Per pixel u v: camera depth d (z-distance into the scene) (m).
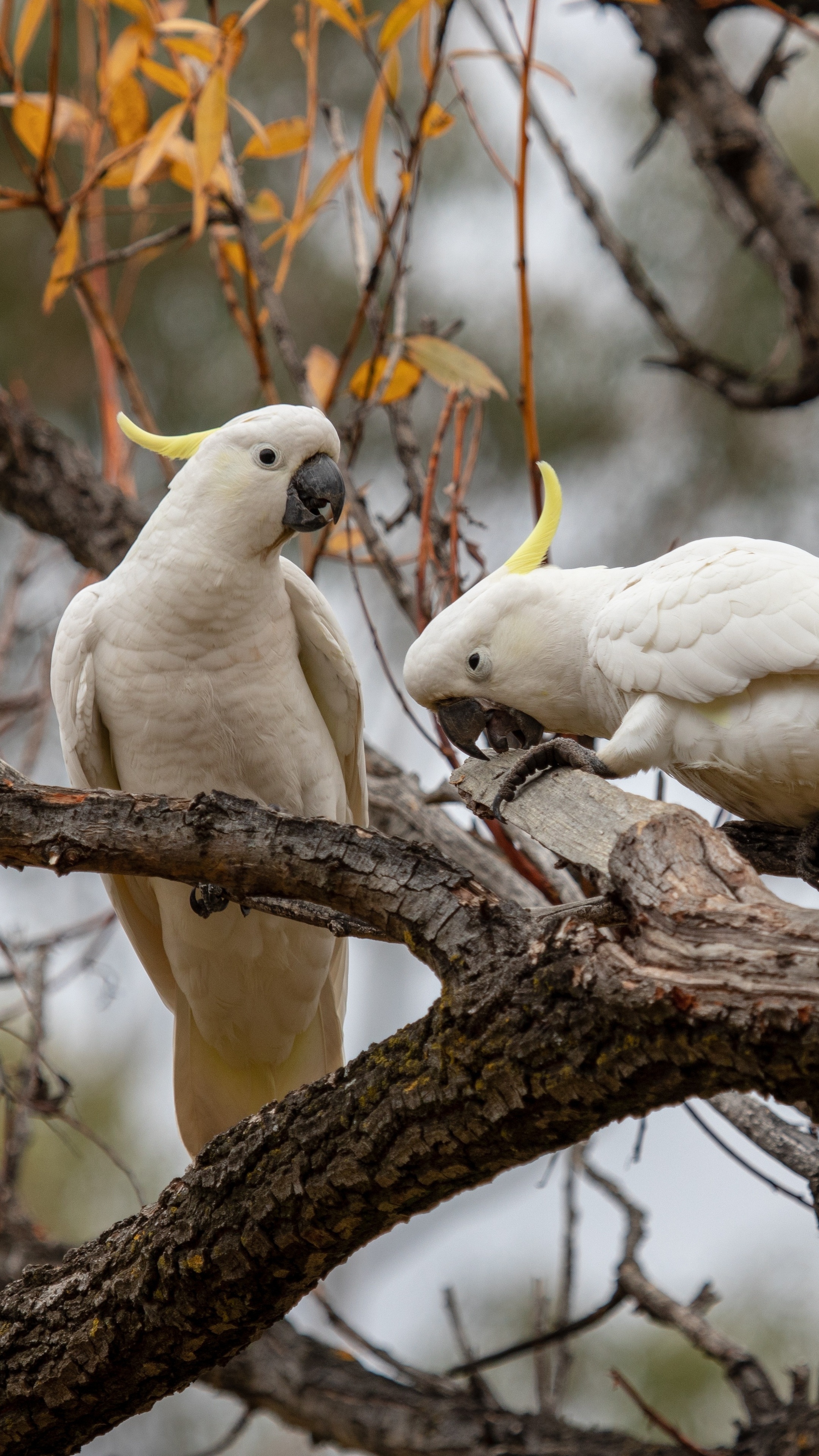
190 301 16.00
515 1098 4.82
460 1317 10.23
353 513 9.45
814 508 17.50
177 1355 6.18
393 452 16.50
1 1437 6.52
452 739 7.91
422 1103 5.07
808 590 6.77
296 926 8.93
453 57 9.45
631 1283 9.39
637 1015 4.37
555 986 4.66
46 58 14.41
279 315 10.25
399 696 8.66
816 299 11.92
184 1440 15.27
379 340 9.53
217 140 9.56
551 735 9.34
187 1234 5.88
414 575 9.62
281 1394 10.24
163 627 8.32
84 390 16.09
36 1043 9.21
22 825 5.92
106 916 10.88
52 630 13.21
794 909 4.38
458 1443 9.60
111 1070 15.56
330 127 10.47
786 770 6.82
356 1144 5.32
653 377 17.44
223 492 8.19
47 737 15.75
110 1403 6.41
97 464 15.22
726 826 7.60
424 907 5.23
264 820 5.64
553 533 7.92
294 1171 5.53
